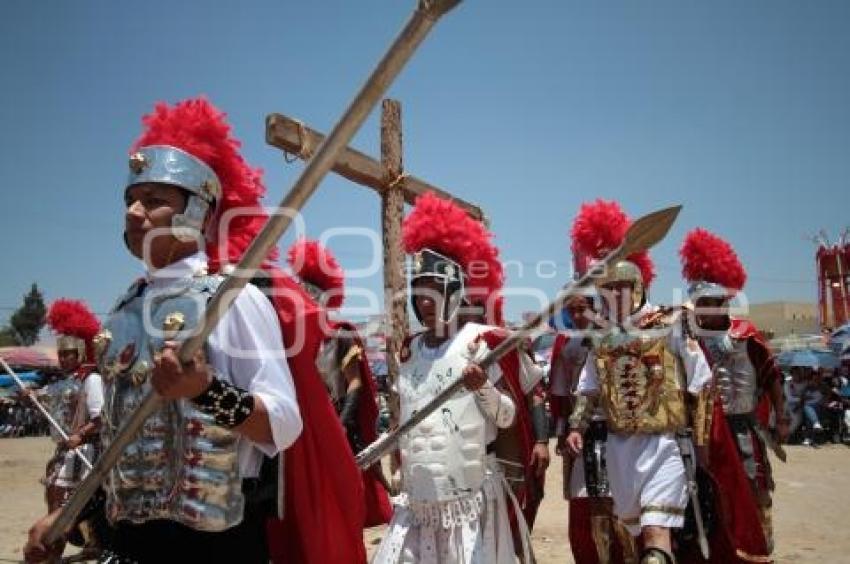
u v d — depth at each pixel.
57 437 6.54
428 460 4.00
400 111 6.30
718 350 6.00
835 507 8.86
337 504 2.40
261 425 2.10
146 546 2.18
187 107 2.49
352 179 6.08
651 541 4.41
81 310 6.95
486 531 3.96
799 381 17.11
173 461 2.14
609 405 4.82
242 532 2.22
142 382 2.24
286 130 5.41
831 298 33.78
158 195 2.33
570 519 5.41
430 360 4.19
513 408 4.09
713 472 5.32
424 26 1.55
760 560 5.22
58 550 2.57
